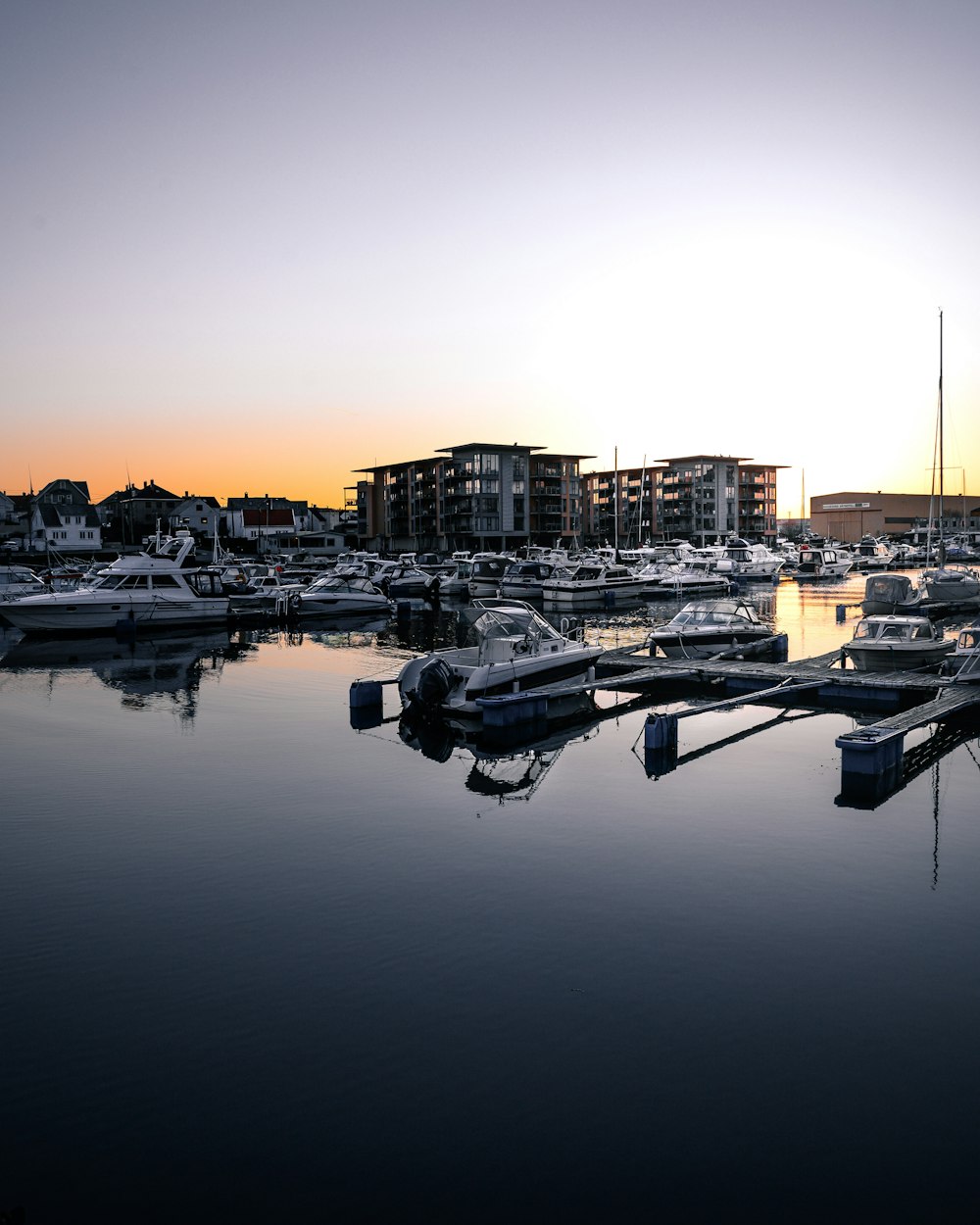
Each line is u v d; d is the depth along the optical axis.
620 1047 7.97
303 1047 7.98
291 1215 6.06
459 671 22.48
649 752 18.69
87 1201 6.18
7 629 45.94
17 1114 7.07
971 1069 7.64
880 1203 6.14
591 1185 6.32
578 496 141.38
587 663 25.48
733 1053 7.88
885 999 8.80
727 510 156.75
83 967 9.47
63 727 21.92
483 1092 7.34
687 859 12.62
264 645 39.56
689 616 32.34
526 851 12.98
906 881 11.81
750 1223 5.98
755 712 23.30
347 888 11.60
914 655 25.52
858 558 102.44
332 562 95.56
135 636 42.66
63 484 149.25
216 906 11.01
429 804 15.37
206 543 127.56
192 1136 6.82
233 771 17.56
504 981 9.16
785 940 10.09
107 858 12.69
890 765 16.55
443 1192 6.25
